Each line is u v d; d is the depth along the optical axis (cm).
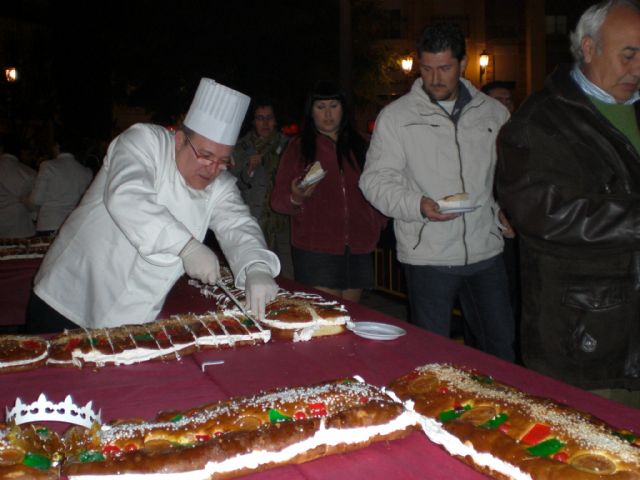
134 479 144
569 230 235
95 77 1781
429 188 353
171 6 1556
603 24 239
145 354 234
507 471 145
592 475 134
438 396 174
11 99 2081
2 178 770
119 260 268
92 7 1650
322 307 270
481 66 2345
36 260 459
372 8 1812
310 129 426
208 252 240
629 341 242
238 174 561
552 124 246
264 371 223
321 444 158
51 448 154
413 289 360
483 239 355
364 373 220
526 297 259
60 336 244
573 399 190
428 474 152
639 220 228
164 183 263
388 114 358
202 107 252
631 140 253
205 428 161
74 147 754
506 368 218
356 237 428
